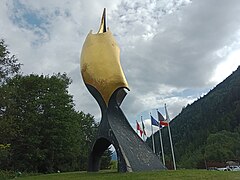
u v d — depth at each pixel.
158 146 109.44
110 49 25.28
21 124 43.50
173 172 20.66
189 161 89.56
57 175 24.03
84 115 62.19
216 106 122.19
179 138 117.06
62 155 46.97
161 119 41.53
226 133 97.00
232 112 109.62
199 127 116.62
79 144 50.56
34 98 46.41
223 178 17.80
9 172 38.50
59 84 49.94
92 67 25.08
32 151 44.22
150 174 19.69
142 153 23.41
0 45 39.00
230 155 84.12
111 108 24.56
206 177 18.19
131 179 18.19
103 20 27.44
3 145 38.91
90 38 25.84
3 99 38.25
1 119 38.47
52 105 46.50
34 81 47.88
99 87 24.77
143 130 44.16
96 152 25.50
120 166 22.25
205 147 92.94
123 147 22.59
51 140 45.44
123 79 24.50
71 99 50.44
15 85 46.56
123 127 24.34
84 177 20.64
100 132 24.44
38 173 42.75
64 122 45.47
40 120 44.88
